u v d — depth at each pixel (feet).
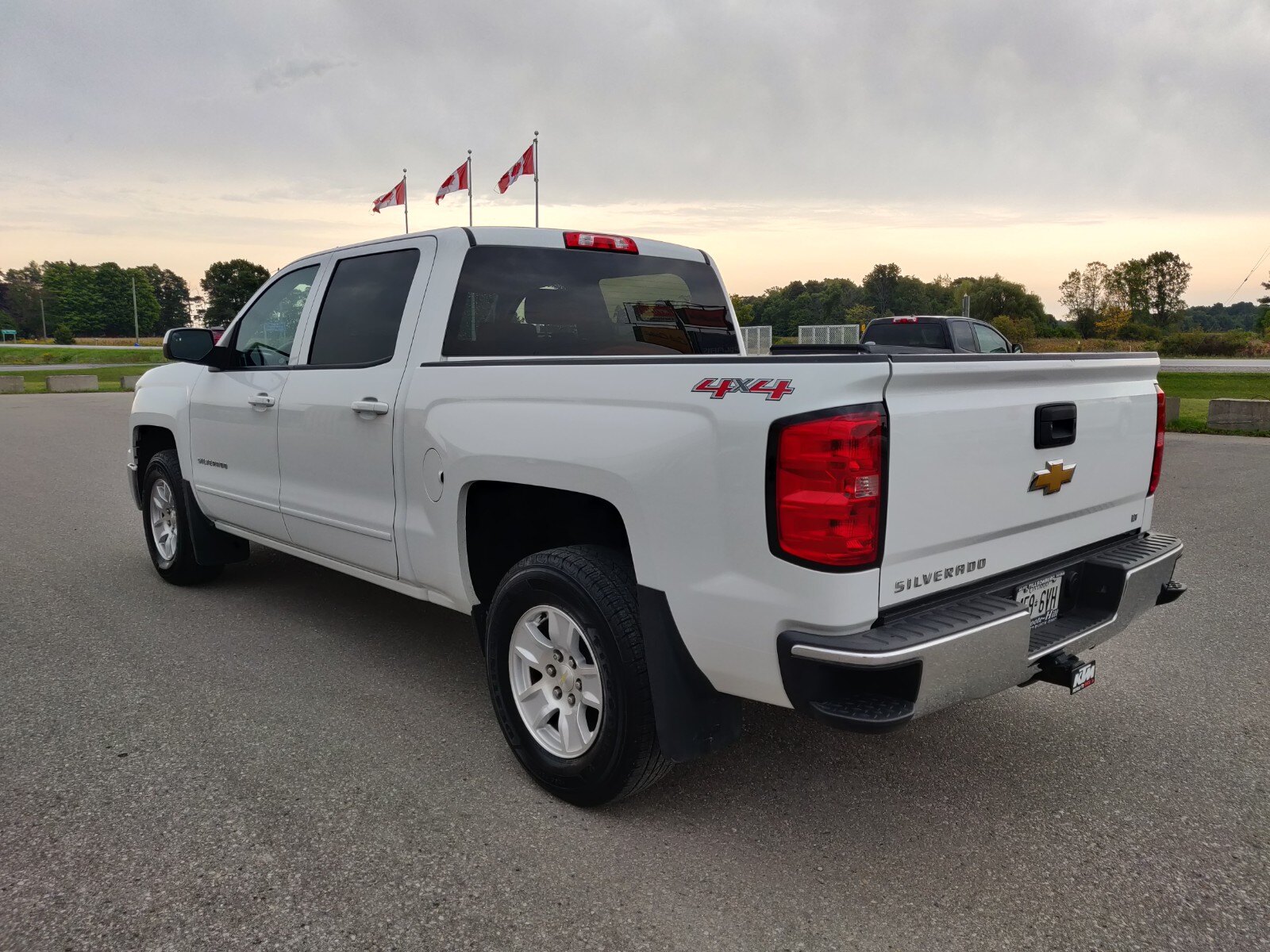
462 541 10.58
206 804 9.45
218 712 11.84
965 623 7.61
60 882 8.02
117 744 10.85
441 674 13.33
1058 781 10.16
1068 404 9.14
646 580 8.41
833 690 7.39
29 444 44.70
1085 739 11.26
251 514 14.85
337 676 13.19
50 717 11.64
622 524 9.96
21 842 8.67
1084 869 8.41
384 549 11.86
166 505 17.88
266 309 14.89
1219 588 17.79
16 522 24.75
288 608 16.53
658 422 8.27
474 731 11.36
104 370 152.46
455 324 11.35
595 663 8.94
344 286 13.12
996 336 53.16
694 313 14.12
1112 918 7.66
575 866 8.38
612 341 12.94
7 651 14.19
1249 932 7.47
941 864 8.48
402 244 12.23
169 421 16.85
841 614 7.25
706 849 8.72
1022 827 9.15
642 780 9.00
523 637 9.88
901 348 49.70
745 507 7.60
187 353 14.80
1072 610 9.80
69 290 578.66
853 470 7.10
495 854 8.58
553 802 9.61
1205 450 39.99
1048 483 8.99
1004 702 12.41
